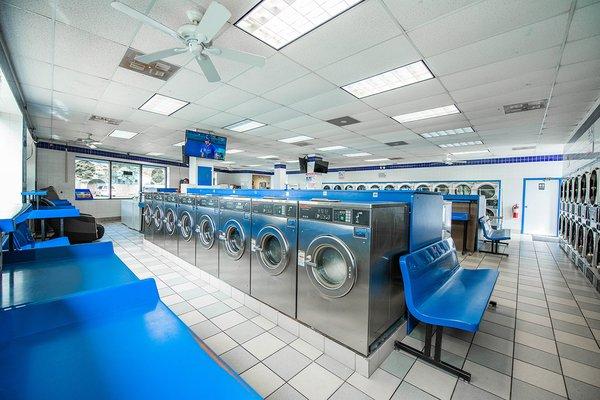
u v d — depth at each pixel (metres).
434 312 1.96
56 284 1.55
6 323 0.95
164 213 5.27
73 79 3.78
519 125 5.89
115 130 7.13
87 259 2.07
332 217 2.24
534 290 3.82
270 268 2.79
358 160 12.73
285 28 2.55
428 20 2.38
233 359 2.15
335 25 2.48
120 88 4.11
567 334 2.60
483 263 5.37
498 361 2.17
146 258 5.09
